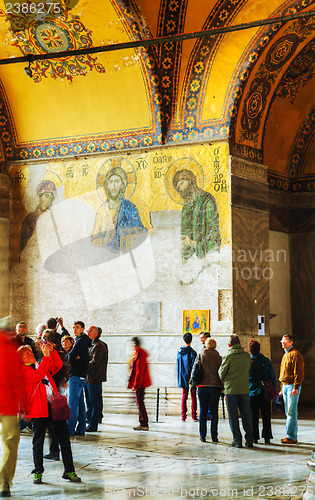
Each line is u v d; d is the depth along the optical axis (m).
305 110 19.67
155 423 15.30
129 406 17.23
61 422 9.09
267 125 19.23
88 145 18.28
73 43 16.84
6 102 18.64
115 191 17.97
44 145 18.70
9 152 19.06
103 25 16.16
